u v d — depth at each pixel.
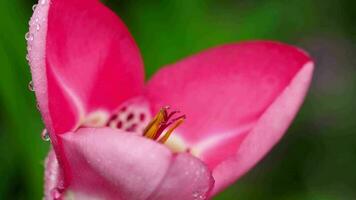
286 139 0.66
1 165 0.57
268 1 0.61
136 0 0.59
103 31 0.42
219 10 0.60
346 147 0.66
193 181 0.37
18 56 0.55
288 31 0.66
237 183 0.58
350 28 0.70
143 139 0.36
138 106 0.44
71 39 0.41
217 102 0.44
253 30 0.57
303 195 0.60
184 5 0.57
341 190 0.65
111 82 0.43
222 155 0.44
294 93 0.41
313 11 0.68
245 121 0.44
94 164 0.37
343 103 0.67
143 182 0.37
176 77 0.45
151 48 0.57
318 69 0.68
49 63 0.39
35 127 0.54
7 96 0.54
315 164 0.66
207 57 0.45
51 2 0.38
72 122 0.41
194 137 0.44
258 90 0.44
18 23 0.55
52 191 0.39
